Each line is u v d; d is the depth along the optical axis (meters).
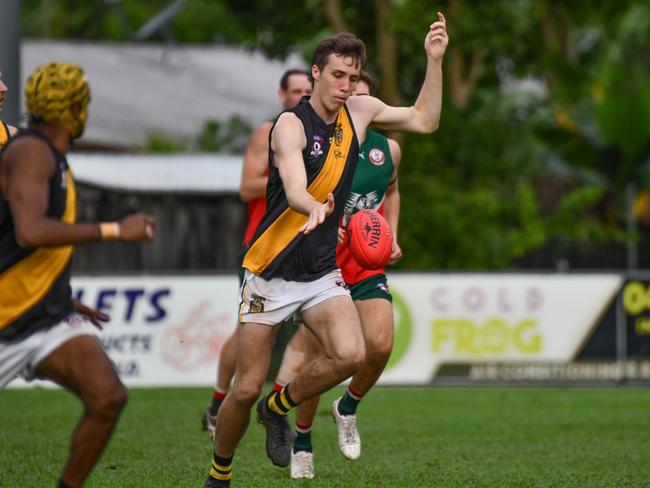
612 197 76.12
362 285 22.34
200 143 77.44
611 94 70.44
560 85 69.62
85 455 14.65
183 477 22.28
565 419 34.38
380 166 22.80
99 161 57.88
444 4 62.25
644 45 85.19
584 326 45.00
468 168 67.62
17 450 25.78
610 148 70.75
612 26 82.81
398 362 44.31
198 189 54.41
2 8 34.84
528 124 72.62
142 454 25.45
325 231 18.20
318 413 34.75
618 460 25.94
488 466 24.69
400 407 37.25
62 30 125.50
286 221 17.98
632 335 45.28
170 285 42.69
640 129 69.81
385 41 64.25
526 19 63.81
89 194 53.59
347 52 17.83
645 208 82.06
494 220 66.56
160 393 40.28
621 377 45.09
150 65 89.94
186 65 92.12
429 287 44.47
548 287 44.88
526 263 69.94
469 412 36.00
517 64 69.00
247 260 18.31
